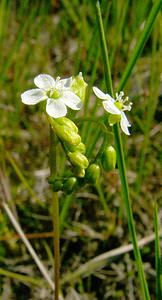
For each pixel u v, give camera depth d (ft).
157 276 0.31
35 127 0.54
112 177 0.50
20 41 0.50
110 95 0.28
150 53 0.59
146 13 0.50
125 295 0.46
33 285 0.45
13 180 0.51
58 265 0.32
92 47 0.43
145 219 0.49
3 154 0.48
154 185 0.51
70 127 0.26
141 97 0.55
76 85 0.27
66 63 0.59
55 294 0.33
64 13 0.60
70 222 0.49
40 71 0.58
